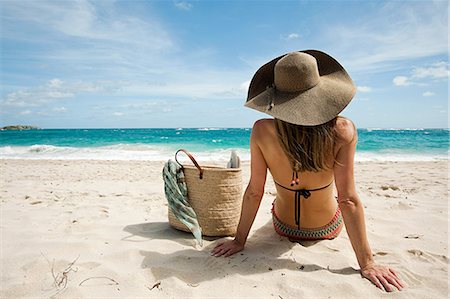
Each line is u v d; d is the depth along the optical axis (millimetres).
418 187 5906
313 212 2766
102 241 2922
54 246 2775
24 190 5523
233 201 3123
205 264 2463
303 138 2207
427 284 2199
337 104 2088
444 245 2926
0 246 2803
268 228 3371
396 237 3137
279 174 2572
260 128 2447
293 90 2164
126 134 42594
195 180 3094
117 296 2016
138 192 5406
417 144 20672
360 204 2303
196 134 42406
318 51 2404
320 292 2074
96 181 6652
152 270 2332
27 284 2154
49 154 15031
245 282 2199
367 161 11453
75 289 2059
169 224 3445
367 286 2129
